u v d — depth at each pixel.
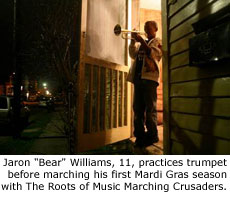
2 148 5.39
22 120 9.66
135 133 3.60
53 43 4.03
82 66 3.37
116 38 4.26
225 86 1.80
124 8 4.51
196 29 2.09
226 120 1.79
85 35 3.40
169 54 2.78
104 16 3.92
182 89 2.47
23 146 5.57
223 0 1.82
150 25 3.59
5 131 8.49
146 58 3.36
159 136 4.19
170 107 2.75
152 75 3.35
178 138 2.54
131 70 3.64
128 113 4.53
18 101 6.91
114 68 4.15
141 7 5.65
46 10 4.23
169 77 2.77
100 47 3.79
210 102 1.99
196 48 2.03
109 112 4.06
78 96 3.34
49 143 5.83
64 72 3.92
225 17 1.69
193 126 2.25
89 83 3.59
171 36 2.74
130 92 4.62
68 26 4.13
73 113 3.77
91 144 3.53
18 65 7.17
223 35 1.68
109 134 3.96
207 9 2.03
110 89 4.07
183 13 2.44
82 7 3.38
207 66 2.03
